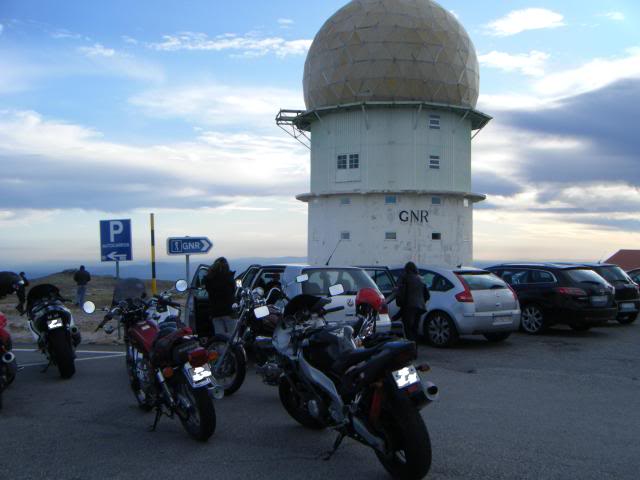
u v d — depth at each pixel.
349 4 32.53
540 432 6.19
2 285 9.18
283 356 6.42
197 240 14.41
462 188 32.62
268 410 7.32
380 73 30.50
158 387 6.37
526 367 10.16
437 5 32.41
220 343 8.24
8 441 6.11
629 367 10.13
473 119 33.44
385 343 5.02
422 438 4.63
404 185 31.02
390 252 30.91
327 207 32.41
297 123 34.69
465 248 32.84
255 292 8.52
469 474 4.99
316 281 10.23
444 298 12.50
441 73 30.84
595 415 6.91
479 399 7.72
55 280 40.09
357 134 31.42
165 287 29.77
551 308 14.09
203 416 5.82
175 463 5.40
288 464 5.36
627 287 16.50
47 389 8.58
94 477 5.07
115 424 6.74
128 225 15.44
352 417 5.09
